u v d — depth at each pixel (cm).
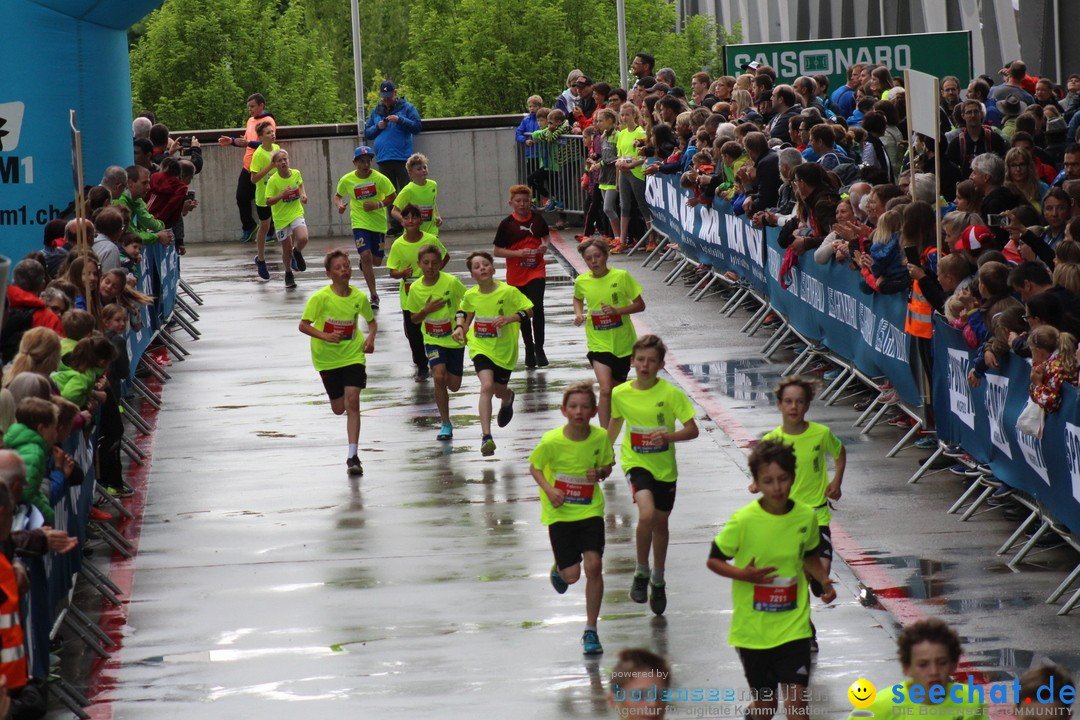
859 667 2395
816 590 2277
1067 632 2486
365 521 3341
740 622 2050
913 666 1659
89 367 2925
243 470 3800
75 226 3775
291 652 2588
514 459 3797
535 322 4769
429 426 4178
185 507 3503
